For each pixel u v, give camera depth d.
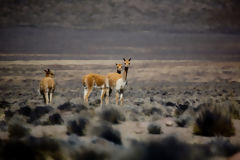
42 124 47.81
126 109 61.25
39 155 26.02
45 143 27.22
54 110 59.66
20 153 25.92
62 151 26.58
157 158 22.34
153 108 61.00
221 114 42.38
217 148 29.91
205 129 41.19
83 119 40.50
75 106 63.88
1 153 25.92
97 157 25.48
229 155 28.67
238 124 49.12
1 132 43.72
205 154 27.64
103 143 31.02
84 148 26.45
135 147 23.36
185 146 24.12
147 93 133.38
